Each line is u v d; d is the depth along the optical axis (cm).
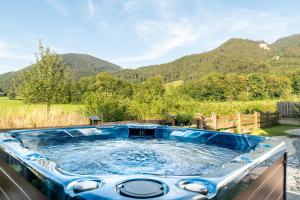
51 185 129
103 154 336
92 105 905
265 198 195
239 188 147
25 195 161
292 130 1021
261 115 1118
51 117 748
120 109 945
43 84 1232
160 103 1030
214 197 121
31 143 357
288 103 1440
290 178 405
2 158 210
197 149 361
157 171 265
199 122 830
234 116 955
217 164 289
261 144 243
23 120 694
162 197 110
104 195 110
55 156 325
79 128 421
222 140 369
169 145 390
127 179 133
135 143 407
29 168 155
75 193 114
